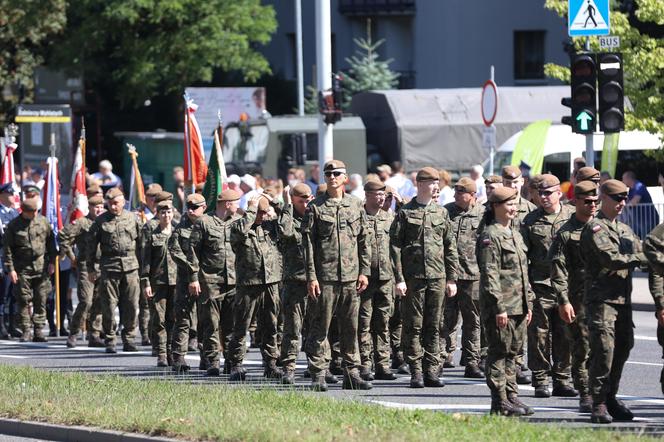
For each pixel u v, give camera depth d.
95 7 104.75
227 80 122.25
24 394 31.39
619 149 79.62
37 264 49.25
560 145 78.56
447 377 37.47
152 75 105.12
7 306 51.16
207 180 45.59
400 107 83.38
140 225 45.62
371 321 37.09
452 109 83.69
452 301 39.19
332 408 28.72
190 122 50.28
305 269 33.94
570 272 30.36
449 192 53.22
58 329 52.28
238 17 106.12
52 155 53.94
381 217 37.47
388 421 26.89
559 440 24.48
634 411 30.56
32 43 108.31
